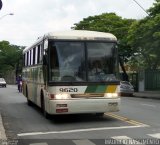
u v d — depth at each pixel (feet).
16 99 95.71
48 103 49.26
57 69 48.39
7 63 327.88
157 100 95.50
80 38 49.44
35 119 54.60
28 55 74.38
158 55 114.11
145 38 113.19
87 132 41.47
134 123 47.37
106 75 49.42
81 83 48.16
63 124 48.62
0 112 64.54
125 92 117.91
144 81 145.89
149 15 116.06
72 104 47.78
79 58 49.06
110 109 49.08
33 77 66.18
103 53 49.88
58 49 48.80
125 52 146.82
